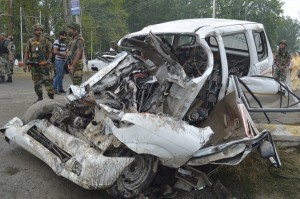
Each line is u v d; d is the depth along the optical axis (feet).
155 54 14.96
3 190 14.20
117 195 13.46
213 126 15.65
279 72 36.22
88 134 14.30
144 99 15.65
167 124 13.38
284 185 15.89
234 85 17.58
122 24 149.07
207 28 18.10
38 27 26.20
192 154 13.62
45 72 26.73
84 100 15.30
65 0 76.48
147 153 12.97
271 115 24.40
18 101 29.81
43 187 14.61
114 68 16.56
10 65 44.01
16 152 17.85
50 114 17.71
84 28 135.54
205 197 14.71
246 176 15.90
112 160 12.86
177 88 15.08
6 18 126.72
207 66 15.89
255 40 23.11
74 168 13.39
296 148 18.85
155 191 14.65
